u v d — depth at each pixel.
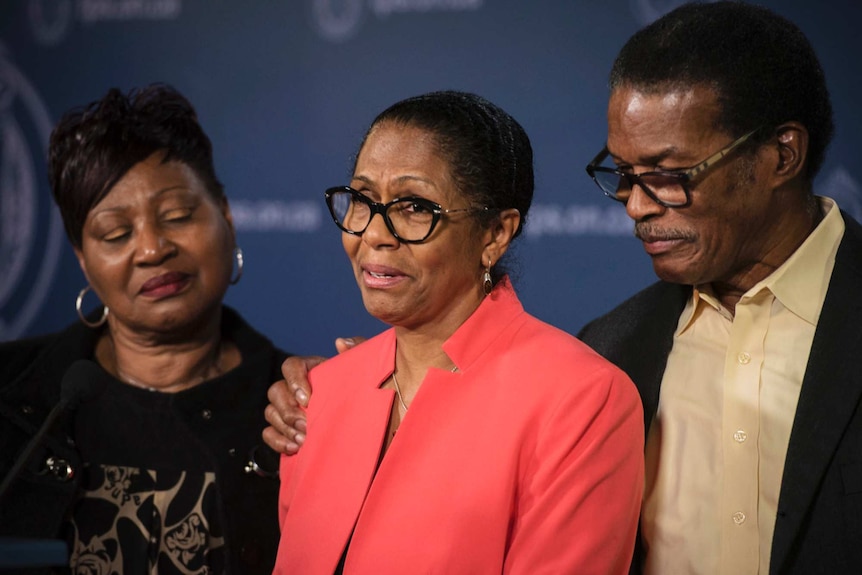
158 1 8.04
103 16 8.18
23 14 8.31
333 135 7.78
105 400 4.25
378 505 3.07
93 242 4.24
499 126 3.16
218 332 4.55
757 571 3.23
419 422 3.12
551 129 7.28
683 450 3.41
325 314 7.86
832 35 6.62
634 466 3.04
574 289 7.27
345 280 7.82
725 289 3.47
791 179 3.24
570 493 2.90
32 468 4.09
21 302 8.37
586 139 7.21
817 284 3.31
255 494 4.14
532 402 3.01
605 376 3.02
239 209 7.97
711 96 3.08
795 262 3.31
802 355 3.31
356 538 3.06
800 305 3.31
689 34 3.16
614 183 3.38
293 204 7.88
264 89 7.89
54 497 4.05
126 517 4.07
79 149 4.20
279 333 7.94
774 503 3.24
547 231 7.29
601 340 3.81
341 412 3.39
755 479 3.27
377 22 7.65
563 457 2.93
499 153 3.12
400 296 3.09
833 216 3.38
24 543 2.25
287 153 7.87
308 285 7.88
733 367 3.39
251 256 7.96
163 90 4.44
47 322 8.34
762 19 3.25
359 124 7.72
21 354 4.54
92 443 4.22
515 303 3.30
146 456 4.18
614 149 3.25
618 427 3.00
